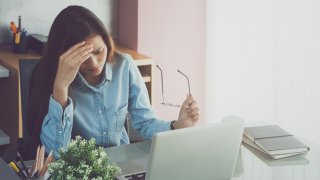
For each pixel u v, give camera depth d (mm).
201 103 4660
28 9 4125
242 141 2643
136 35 4266
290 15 3967
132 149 2537
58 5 4215
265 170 2342
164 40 4375
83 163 1841
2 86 3865
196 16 4461
